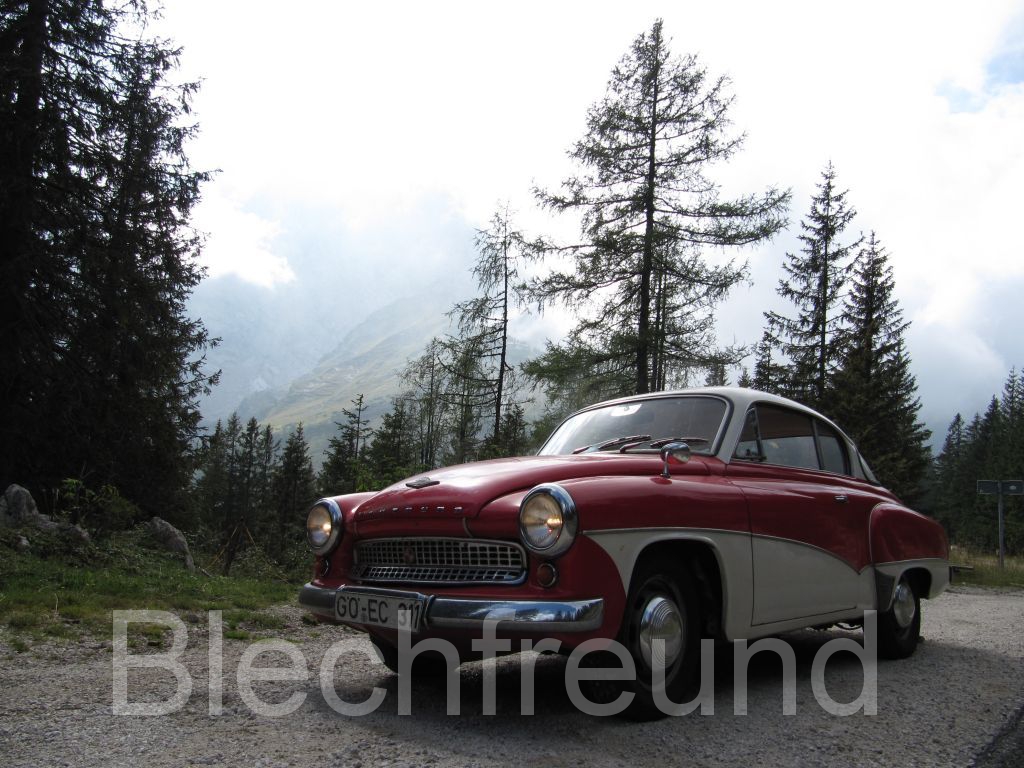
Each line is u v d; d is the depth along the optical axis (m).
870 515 4.68
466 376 22.73
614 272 19.91
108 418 14.05
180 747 2.75
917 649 5.28
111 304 13.91
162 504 15.48
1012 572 14.29
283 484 57.28
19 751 2.64
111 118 14.09
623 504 3.02
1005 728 3.22
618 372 20.08
